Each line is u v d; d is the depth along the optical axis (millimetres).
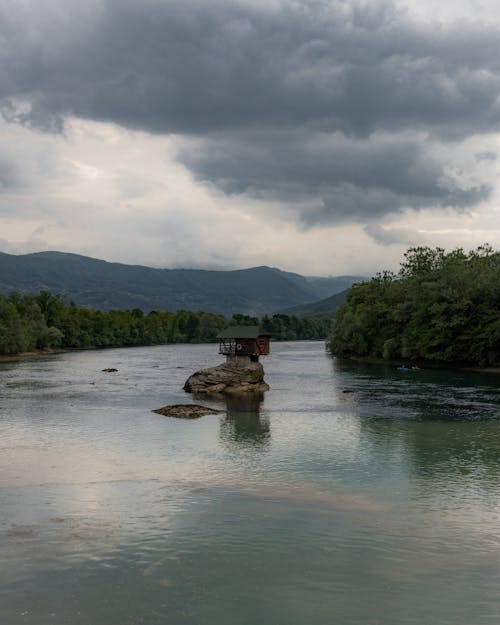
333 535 25078
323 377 96688
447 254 131500
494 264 122562
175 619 18312
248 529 25766
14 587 20344
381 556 22906
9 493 30969
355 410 59219
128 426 50875
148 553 23172
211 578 21016
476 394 70625
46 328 198375
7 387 83500
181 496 30531
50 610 18812
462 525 26266
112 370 114562
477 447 41656
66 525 26203
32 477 34125
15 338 171250
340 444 43062
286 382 89125
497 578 21047
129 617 18422
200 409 58500
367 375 99312
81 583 20625
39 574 21312
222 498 30203
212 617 18422
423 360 121375
